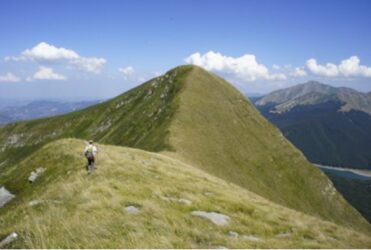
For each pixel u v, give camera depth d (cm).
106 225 1533
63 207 1923
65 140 4694
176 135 9238
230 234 1866
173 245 1416
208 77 14675
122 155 4069
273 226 2291
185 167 4644
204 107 12219
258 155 11369
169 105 12125
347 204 11862
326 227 2820
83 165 3288
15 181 4003
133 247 1280
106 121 17288
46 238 1330
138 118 14125
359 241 2625
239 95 14850
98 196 2050
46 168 3806
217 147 10006
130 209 1877
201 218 2011
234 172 9488
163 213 1867
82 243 1298
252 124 13200
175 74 15200
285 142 13112
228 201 2645
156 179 2978
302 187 11281
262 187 9900
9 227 1772
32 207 2144
